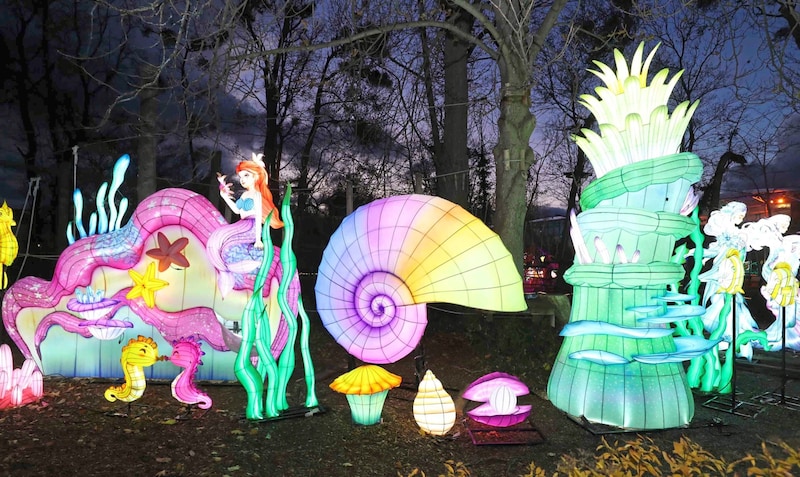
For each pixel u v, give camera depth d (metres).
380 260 6.13
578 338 6.36
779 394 7.50
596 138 6.20
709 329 8.16
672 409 5.93
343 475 4.86
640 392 5.89
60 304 7.54
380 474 4.90
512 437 5.74
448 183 14.91
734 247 7.06
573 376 6.27
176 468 4.85
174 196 7.35
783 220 9.30
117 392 6.14
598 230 6.06
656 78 6.01
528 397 7.27
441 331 10.49
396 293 6.09
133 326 7.53
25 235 17.73
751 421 6.37
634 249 5.96
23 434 5.52
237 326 7.36
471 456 5.30
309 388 6.46
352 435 5.77
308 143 22.77
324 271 6.44
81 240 7.55
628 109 6.04
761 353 9.93
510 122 10.36
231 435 5.66
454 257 5.99
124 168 7.65
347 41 9.09
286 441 5.57
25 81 20.69
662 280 5.89
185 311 7.39
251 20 9.37
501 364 8.73
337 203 22.30
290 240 6.36
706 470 4.97
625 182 5.84
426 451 5.41
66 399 6.72
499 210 10.55
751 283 20.91
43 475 4.62
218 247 6.96
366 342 6.28
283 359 6.36
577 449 5.46
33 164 21.14
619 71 6.16
